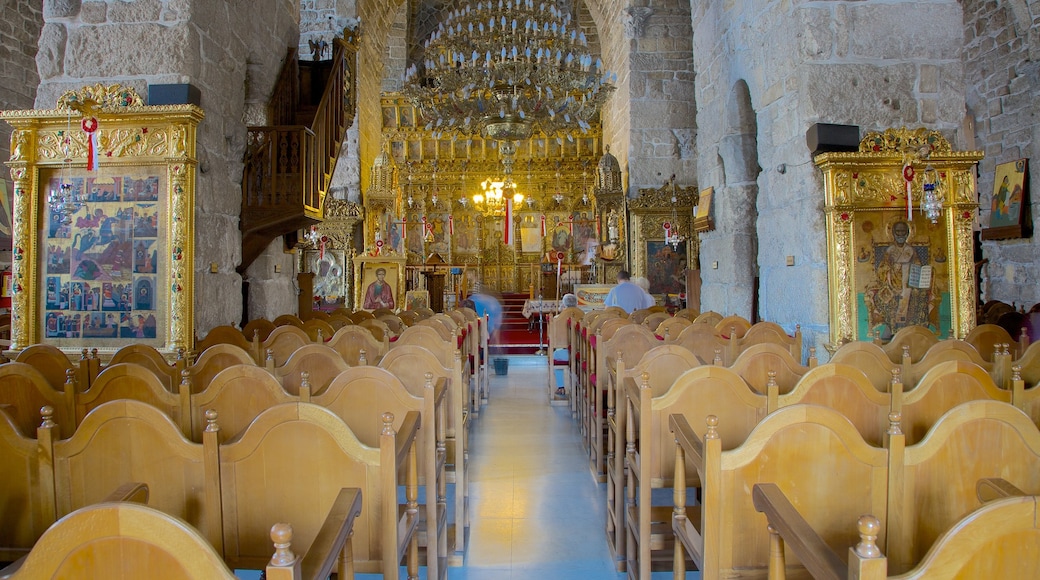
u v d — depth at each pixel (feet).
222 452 8.04
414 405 10.84
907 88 20.48
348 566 6.97
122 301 18.57
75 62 19.02
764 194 24.25
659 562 11.45
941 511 7.50
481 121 38.29
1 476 8.43
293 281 29.78
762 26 23.95
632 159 47.96
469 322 25.89
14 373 11.39
